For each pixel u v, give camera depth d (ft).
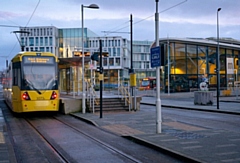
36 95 68.23
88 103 77.66
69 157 32.30
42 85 69.05
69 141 41.37
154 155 32.60
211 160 28.19
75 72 100.01
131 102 78.79
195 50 203.62
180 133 44.19
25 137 45.34
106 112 75.25
